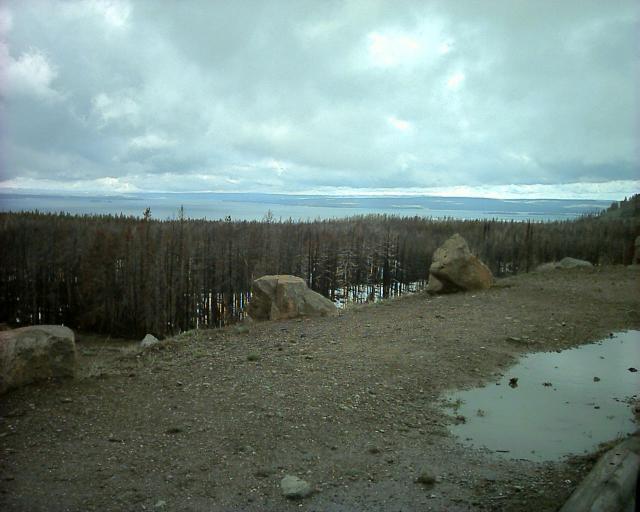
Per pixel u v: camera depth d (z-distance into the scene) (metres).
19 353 7.05
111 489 4.48
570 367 8.84
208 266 55.88
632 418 6.63
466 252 16.45
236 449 5.34
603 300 14.51
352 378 7.75
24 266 54.03
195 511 4.18
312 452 5.36
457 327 11.29
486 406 6.98
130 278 51.06
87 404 6.50
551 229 65.81
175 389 7.12
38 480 4.59
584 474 4.90
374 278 67.31
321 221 93.50
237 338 10.30
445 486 4.74
